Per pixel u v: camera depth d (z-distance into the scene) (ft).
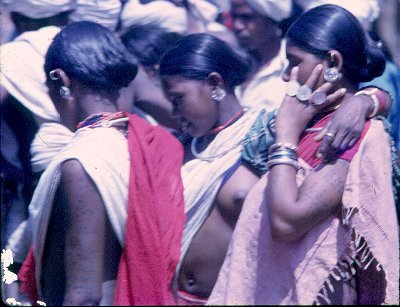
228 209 12.10
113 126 12.18
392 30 12.82
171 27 12.75
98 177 11.59
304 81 11.50
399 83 12.63
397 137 12.38
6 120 13.10
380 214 11.15
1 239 13.12
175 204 11.99
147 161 11.90
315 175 10.97
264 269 11.27
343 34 11.39
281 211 10.82
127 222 11.67
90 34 12.32
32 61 13.10
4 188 13.12
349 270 11.35
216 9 12.78
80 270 11.54
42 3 12.90
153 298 11.63
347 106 11.23
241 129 12.29
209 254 12.12
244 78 12.42
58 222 11.84
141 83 12.54
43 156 12.96
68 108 12.42
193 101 12.32
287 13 12.57
